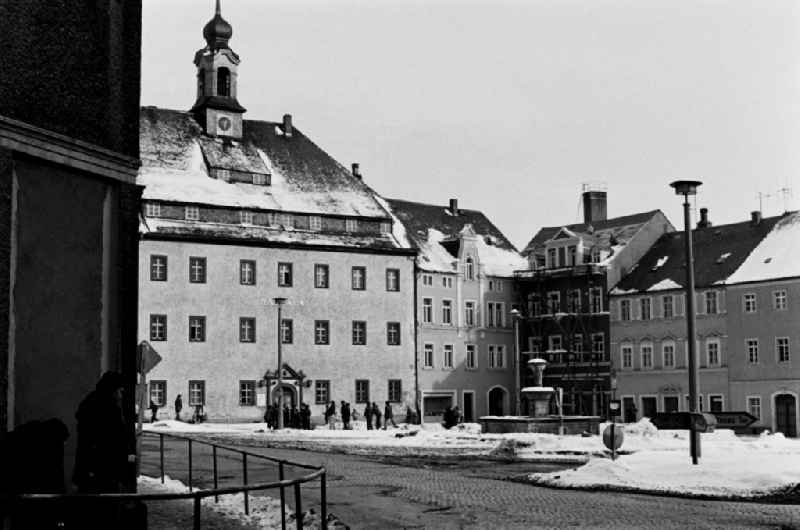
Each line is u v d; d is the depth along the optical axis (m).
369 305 89.38
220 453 41.41
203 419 80.06
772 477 24.19
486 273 101.50
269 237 85.00
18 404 13.93
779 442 45.69
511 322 102.88
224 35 91.75
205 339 81.19
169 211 82.00
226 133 91.00
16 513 11.66
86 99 15.38
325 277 87.44
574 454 40.41
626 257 98.31
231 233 83.50
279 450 45.03
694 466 26.23
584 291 98.69
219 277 82.31
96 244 15.47
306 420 72.12
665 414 63.00
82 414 13.23
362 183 95.88
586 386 97.94
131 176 16.03
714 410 87.75
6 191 13.79
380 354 89.62
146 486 24.61
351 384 87.81
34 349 14.24
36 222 14.41
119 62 16.12
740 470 25.12
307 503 22.78
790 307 83.06
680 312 91.00
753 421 74.88
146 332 79.00
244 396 82.44
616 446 29.31
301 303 85.94
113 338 15.60
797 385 82.12
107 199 15.74
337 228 89.56
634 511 20.92
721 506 21.70
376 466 35.16
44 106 14.58
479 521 19.50
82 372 15.05
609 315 96.75
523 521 19.44
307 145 95.31
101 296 15.48
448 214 107.19
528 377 102.81
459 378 97.69
